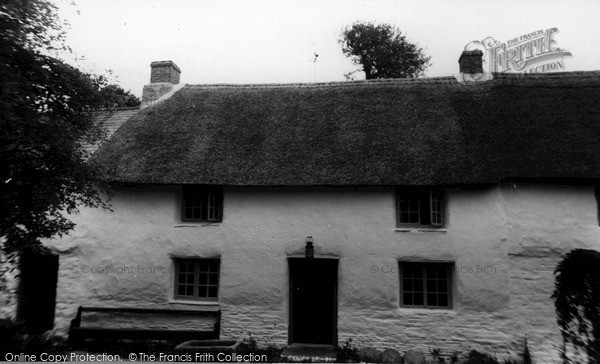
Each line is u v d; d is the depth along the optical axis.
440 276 9.14
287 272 9.42
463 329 8.63
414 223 9.34
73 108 6.68
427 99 11.12
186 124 10.99
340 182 9.01
